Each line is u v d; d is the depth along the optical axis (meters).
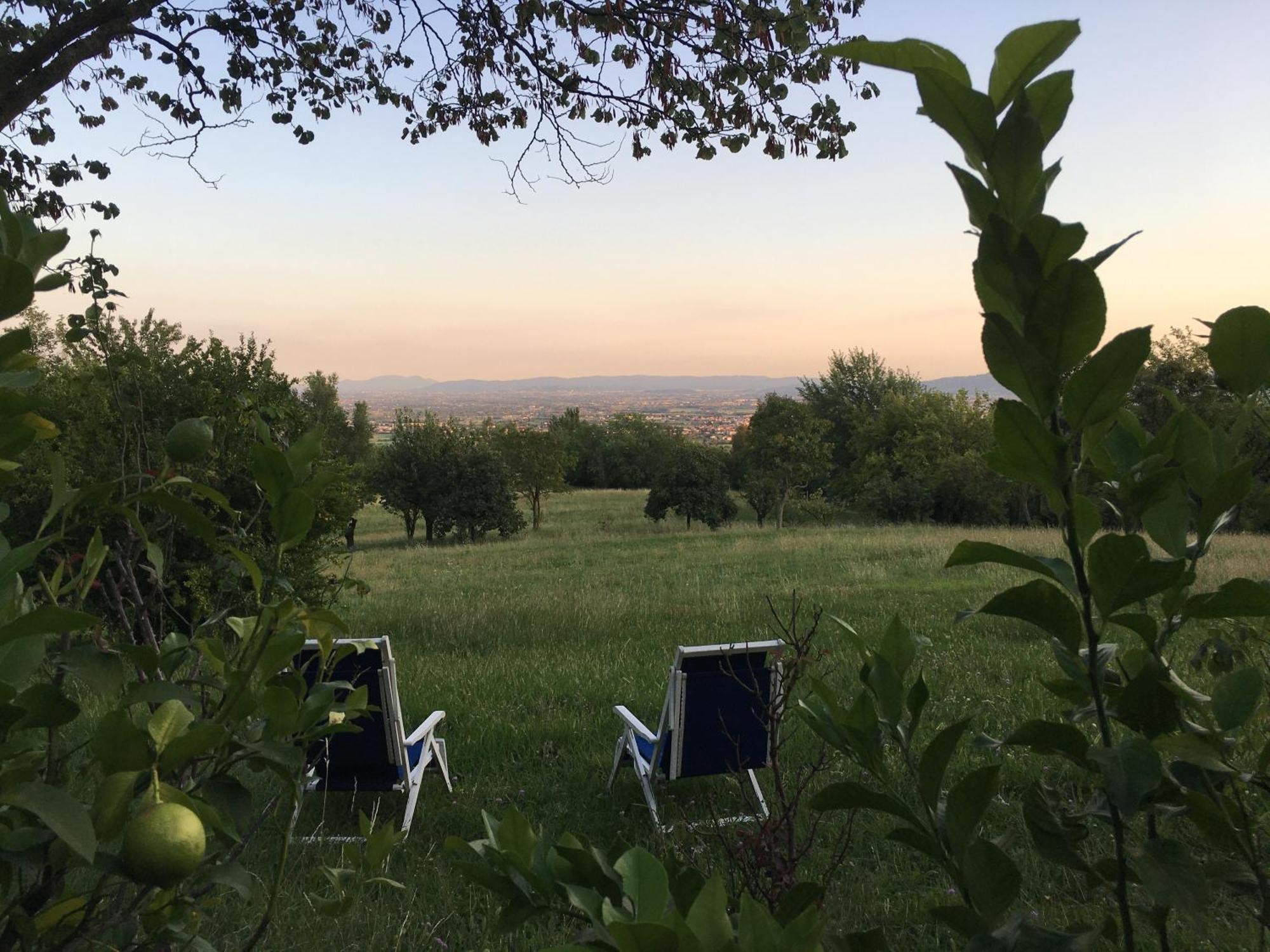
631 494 74.38
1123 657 0.99
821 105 7.41
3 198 0.77
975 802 0.74
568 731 6.33
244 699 0.86
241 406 3.28
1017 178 0.67
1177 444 0.83
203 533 0.86
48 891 0.78
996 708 6.07
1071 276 0.61
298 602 0.90
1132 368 0.63
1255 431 0.92
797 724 5.44
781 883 2.02
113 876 0.85
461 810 4.99
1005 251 0.64
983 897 0.72
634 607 12.42
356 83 8.20
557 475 45.03
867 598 12.87
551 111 7.84
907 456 45.50
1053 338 0.64
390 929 3.40
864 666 0.89
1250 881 0.84
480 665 8.50
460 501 37.50
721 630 10.35
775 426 42.09
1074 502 0.72
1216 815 0.85
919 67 0.67
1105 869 0.82
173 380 6.91
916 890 3.65
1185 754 0.78
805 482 41.78
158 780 0.69
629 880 0.63
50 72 6.05
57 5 6.32
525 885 0.72
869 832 4.14
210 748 0.74
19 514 7.04
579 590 15.08
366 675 4.56
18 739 0.76
